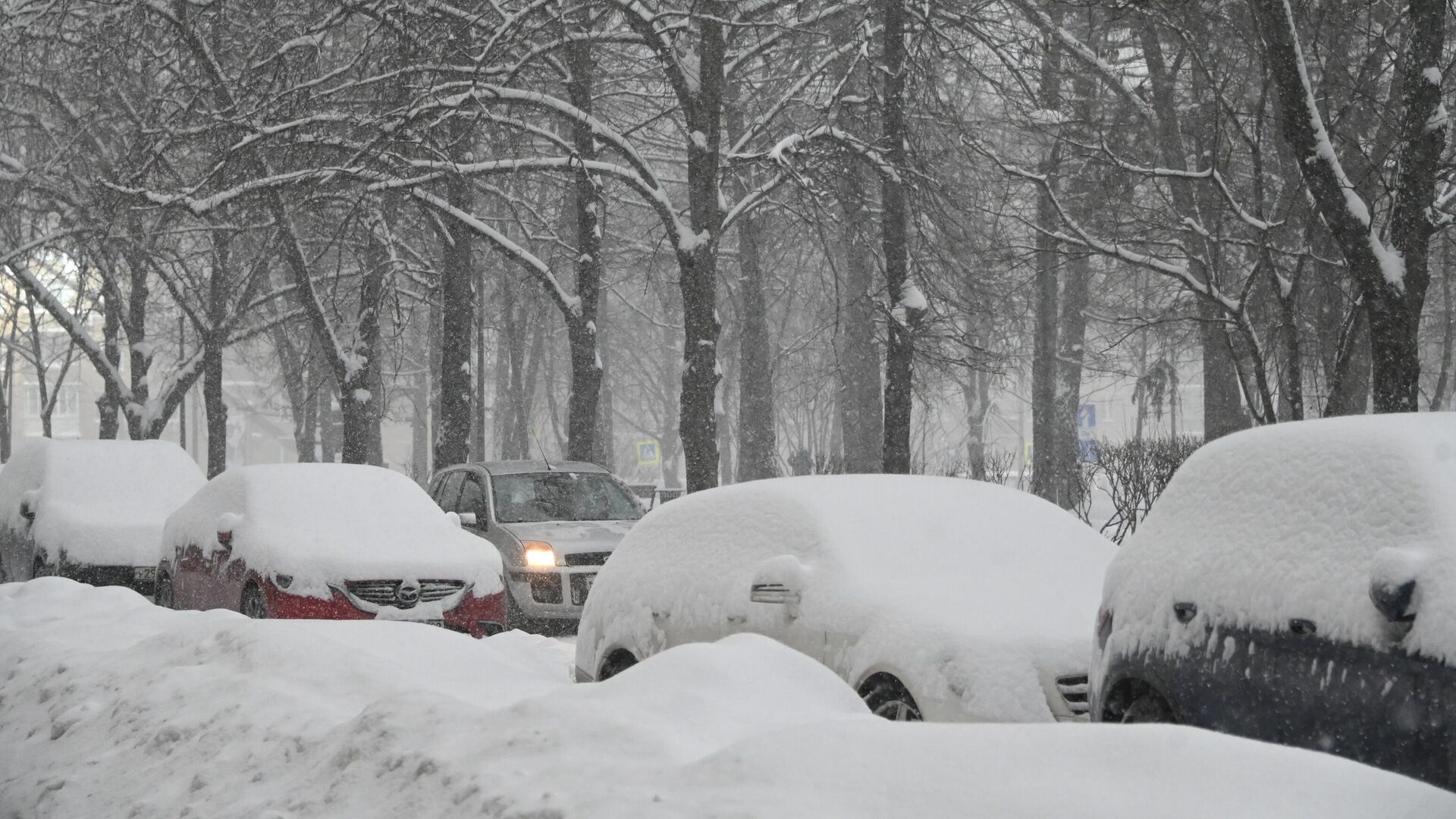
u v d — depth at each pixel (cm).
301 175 5528
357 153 5419
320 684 1667
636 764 1101
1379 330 3075
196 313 8731
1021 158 6731
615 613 2192
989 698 1664
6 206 7694
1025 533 2061
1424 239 3078
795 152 5194
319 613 3061
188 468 4391
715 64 5016
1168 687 1387
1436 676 1119
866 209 6156
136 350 8912
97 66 6391
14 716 1911
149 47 6334
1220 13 4091
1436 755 1111
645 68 7400
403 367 15612
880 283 6600
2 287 10669
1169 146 5144
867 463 8531
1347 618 1211
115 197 5950
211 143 6038
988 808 846
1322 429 1367
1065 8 5734
